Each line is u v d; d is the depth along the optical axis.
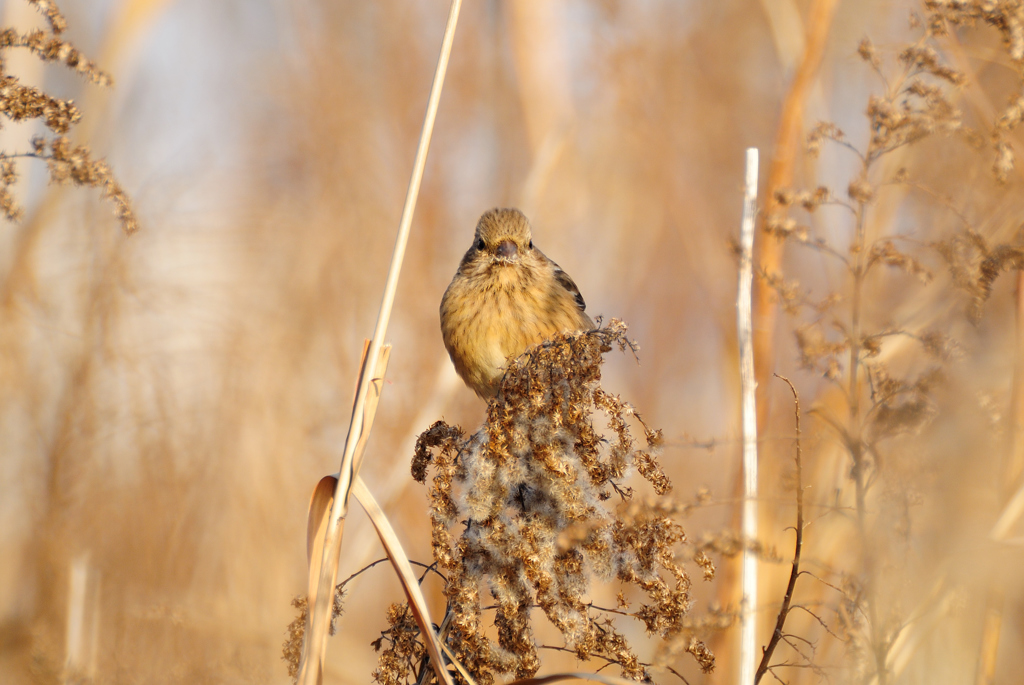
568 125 13.73
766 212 7.84
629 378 15.48
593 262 15.82
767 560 6.14
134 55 13.62
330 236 14.55
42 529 10.58
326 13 17.28
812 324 7.03
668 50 16.55
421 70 16.59
